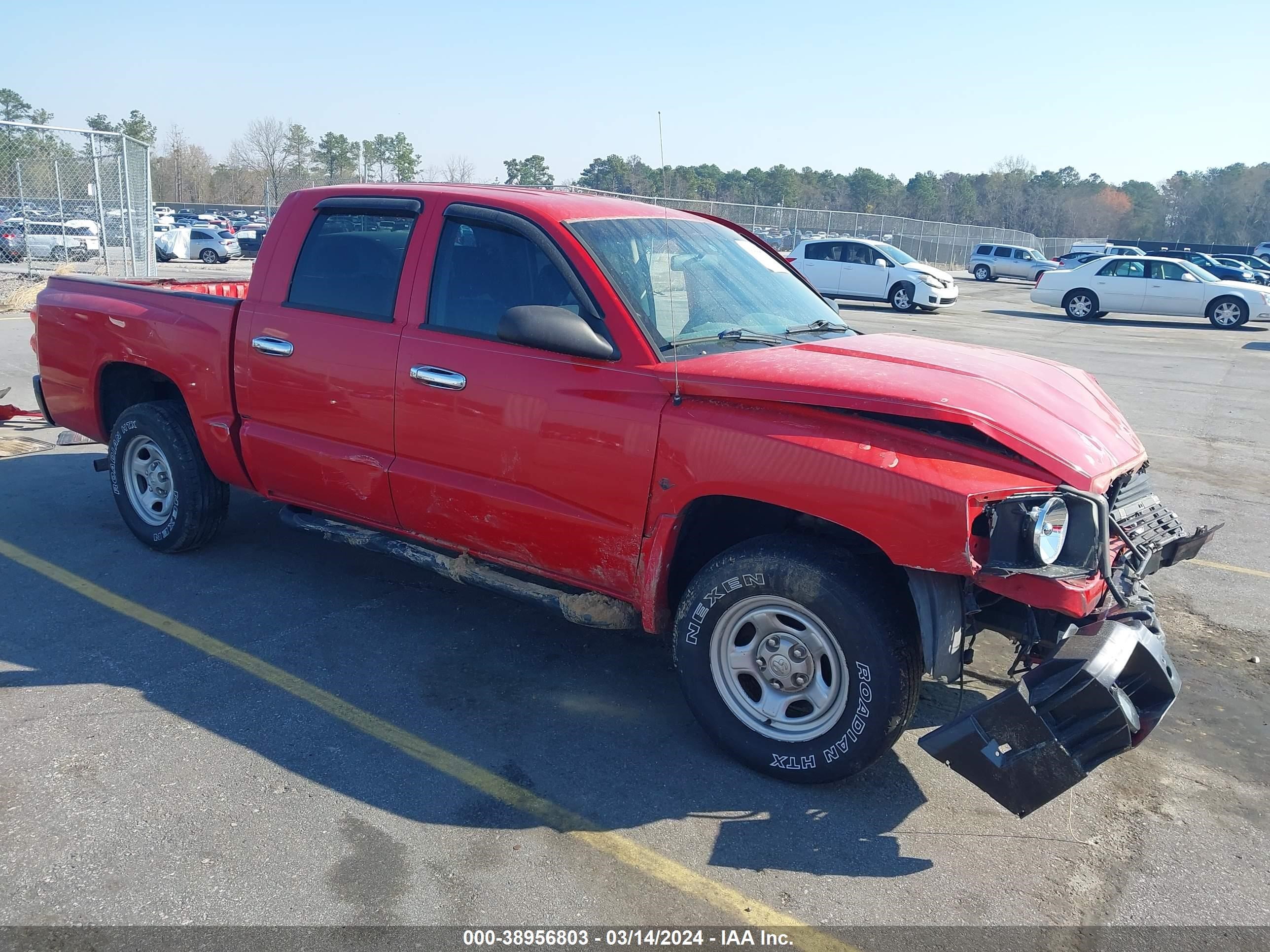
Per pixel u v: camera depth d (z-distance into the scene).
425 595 5.09
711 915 2.81
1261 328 22.94
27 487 6.65
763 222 36.41
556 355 3.74
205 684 4.07
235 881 2.88
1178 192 114.88
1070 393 3.78
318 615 4.79
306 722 3.80
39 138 19.02
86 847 3.01
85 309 5.47
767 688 3.49
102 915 2.73
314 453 4.49
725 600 3.44
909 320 22.62
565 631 4.72
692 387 3.43
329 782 3.40
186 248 33.44
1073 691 2.87
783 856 3.09
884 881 2.99
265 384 4.62
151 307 5.17
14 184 19.53
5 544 5.58
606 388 3.60
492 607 4.96
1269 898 2.96
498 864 3.00
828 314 4.58
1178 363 15.55
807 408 3.28
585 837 3.15
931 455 3.10
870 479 3.08
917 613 3.15
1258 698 4.29
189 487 5.19
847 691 3.25
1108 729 2.92
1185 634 4.96
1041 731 2.88
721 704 3.55
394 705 3.96
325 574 5.31
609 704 4.03
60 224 19.48
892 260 24.72
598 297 3.67
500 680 4.20
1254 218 109.12
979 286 40.38
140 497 5.55
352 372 4.28
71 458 7.43
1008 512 2.99
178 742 3.62
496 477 3.92
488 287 3.99
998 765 2.94
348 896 2.84
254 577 5.23
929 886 2.97
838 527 3.45
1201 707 4.19
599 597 3.89
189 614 4.74
